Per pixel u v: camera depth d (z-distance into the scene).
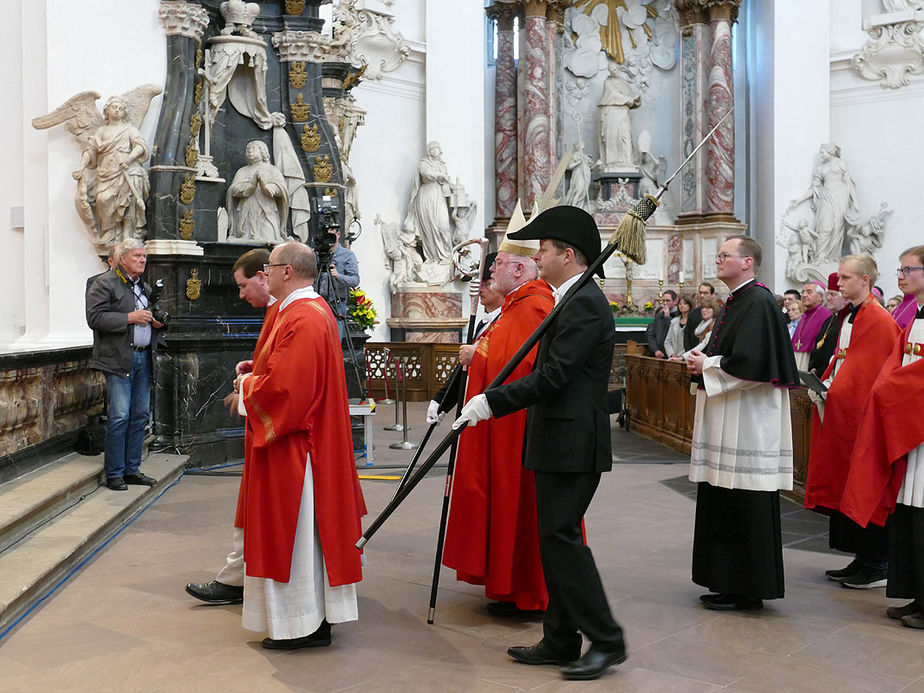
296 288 4.10
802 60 18.52
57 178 8.70
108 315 6.73
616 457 9.79
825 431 5.38
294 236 9.81
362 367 9.96
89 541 5.51
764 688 3.58
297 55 9.87
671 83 19.88
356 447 9.23
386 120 16.70
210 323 8.80
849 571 5.25
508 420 4.38
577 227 3.81
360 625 4.36
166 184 8.62
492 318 5.20
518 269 4.64
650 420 11.48
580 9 19.70
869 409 4.59
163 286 8.55
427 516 6.73
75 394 7.60
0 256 9.56
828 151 18.33
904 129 18.20
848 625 4.39
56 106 8.62
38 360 6.80
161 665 3.80
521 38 18.64
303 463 3.93
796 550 6.00
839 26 18.73
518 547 4.40
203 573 5.18
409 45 16.83
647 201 3.73
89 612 4.50
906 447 4.37
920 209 18.08
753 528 4.51
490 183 19.27
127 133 8.57
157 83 8.84
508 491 4.37
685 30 19.55
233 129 9.55
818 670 3.78
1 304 9.56
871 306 5.44
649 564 5.51
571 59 19.67
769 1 18.72
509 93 18.91
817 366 7.06
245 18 9.41
